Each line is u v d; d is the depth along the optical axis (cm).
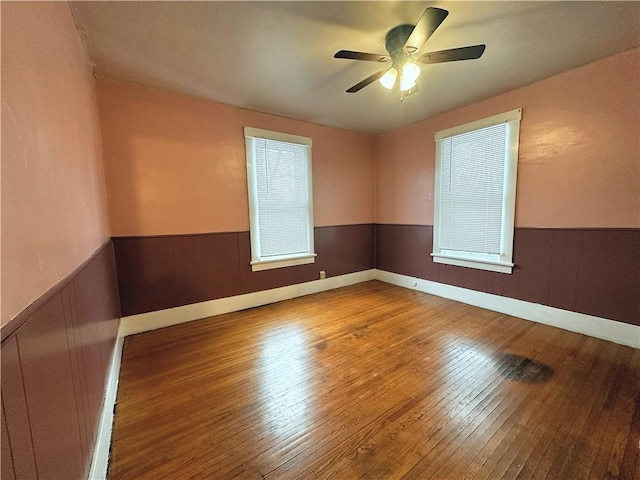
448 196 372
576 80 256
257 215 360
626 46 223
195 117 309
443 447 144
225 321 314
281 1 169
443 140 372
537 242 293
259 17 182
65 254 113
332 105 334
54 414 87
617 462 133
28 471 69
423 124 396
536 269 296
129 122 274
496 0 171
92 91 235
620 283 245
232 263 344
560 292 280
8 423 60
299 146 391
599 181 251
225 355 239
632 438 146
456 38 210
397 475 129
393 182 449
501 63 246
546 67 254
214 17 181
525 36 208
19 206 74
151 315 294
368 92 299
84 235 152
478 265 347
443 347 246
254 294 362
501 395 182
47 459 80
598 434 149
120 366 223
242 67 245
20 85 82
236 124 336
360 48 218
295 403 179
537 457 137
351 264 463
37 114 95
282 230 384
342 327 293
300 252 403
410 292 417
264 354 240
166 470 133
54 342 90
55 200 105
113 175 269
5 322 64
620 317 246
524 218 301
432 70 257
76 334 116
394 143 441
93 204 191
